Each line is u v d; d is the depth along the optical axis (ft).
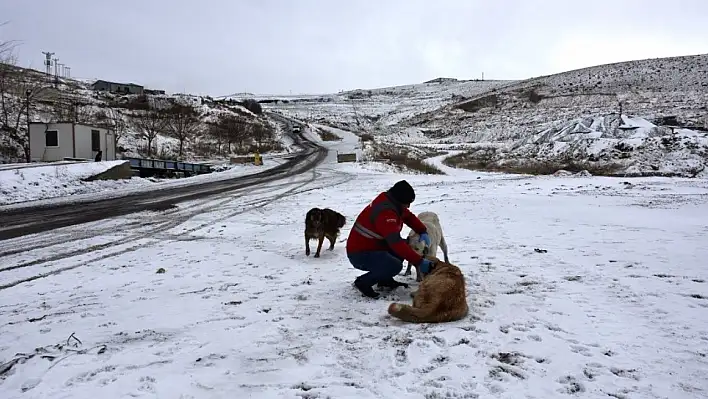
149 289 21.43
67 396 10.86
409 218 19.54
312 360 12.73
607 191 60.90
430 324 15.43
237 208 52.37
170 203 57.00
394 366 12.35
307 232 27.71
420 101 485.97
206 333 14.92
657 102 268.41
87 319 16.85
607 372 11.61
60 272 25.49
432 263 17.31
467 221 38.45
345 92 639.76
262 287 20.95
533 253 25.86
